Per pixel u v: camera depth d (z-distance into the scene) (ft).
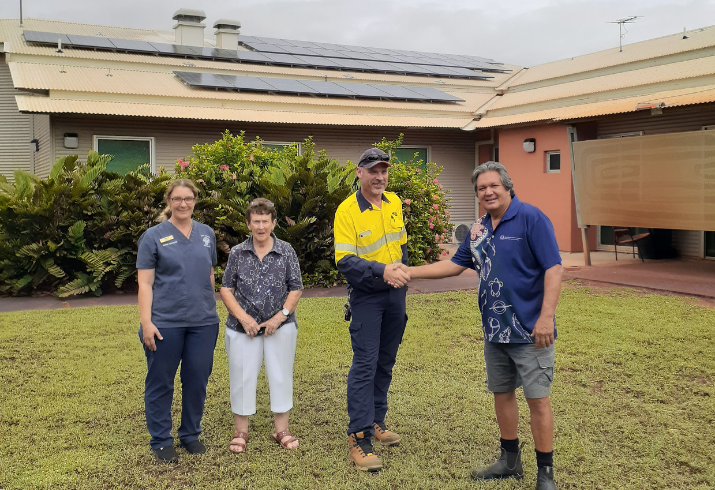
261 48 58.18
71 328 21.54
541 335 10.12
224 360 18.34
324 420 13.94
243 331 12.49
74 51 46.34
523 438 12.82
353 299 12.24
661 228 34.14
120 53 48.21
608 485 10.81
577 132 40.29
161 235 11.98
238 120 39.17
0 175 29.71
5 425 13.46
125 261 28.68
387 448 12.52
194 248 12.20
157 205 29.55
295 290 12.89
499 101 50.67
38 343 19.66
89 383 16.08
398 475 11.28
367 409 11.96
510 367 11.03
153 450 12.09
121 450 12.34
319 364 17.75
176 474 11.48
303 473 11.41
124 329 21.48
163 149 40.65
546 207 42.78
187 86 43.01
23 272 27.91
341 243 12.16
